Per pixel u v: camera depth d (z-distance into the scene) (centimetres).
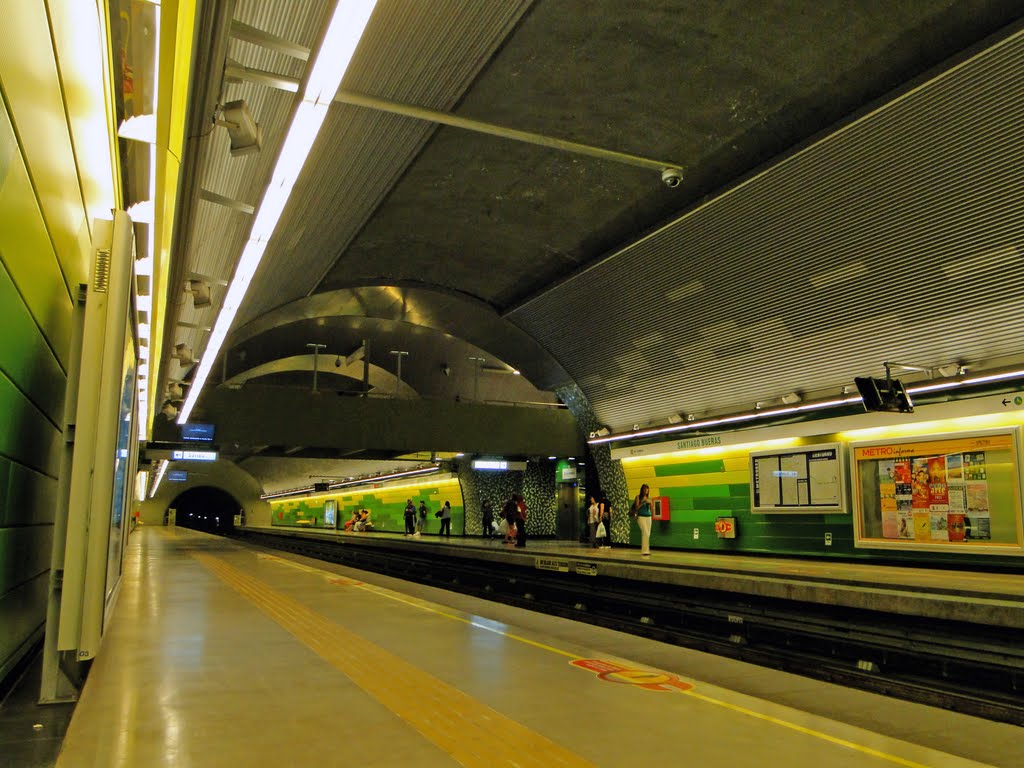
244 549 1972
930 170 966
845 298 1241
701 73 921
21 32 288
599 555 1564
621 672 460
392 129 931
